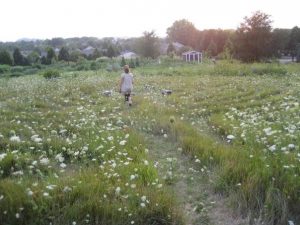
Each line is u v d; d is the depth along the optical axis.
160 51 80.69
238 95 17.22
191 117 13.02
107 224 5.42
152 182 6.65
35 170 7.15
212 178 7.20
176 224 5.66
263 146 8.47
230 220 5.92
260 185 6.41
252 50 50.84
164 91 19.08
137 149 8.71
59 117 12.38
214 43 88.19
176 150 9.28
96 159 7.96
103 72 41.59
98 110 14.05
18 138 8.65
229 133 10.24
